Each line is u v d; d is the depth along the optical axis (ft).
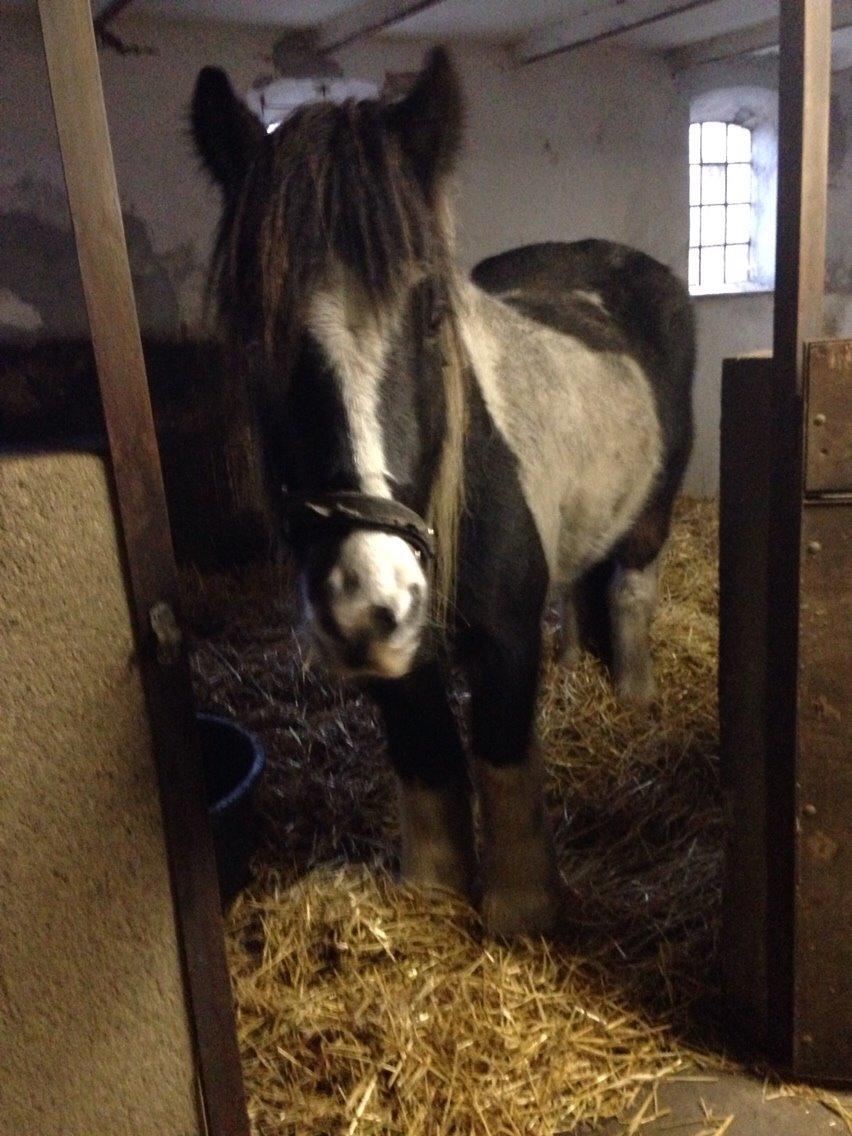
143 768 3.27
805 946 4.22
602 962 5.17
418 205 3.86
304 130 3.77
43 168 10.92
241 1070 3.72
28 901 3.13
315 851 6.22
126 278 2.87
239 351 4.19
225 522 11.00
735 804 4.49
